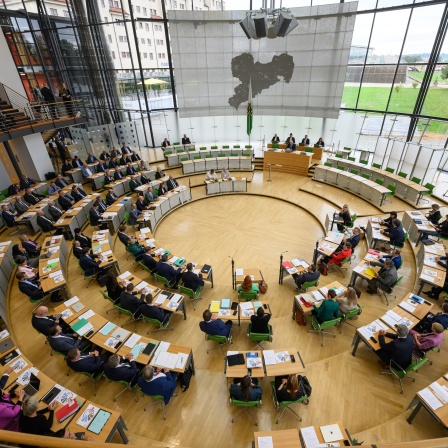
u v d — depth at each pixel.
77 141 17.84
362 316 7.62
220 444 4.90
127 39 17.50
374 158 16.70
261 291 8.69
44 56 18.88
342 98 18.45
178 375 5.78
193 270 8.80
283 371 5.41
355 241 9.70
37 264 9.23
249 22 11.31
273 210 14.16
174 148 19.50
